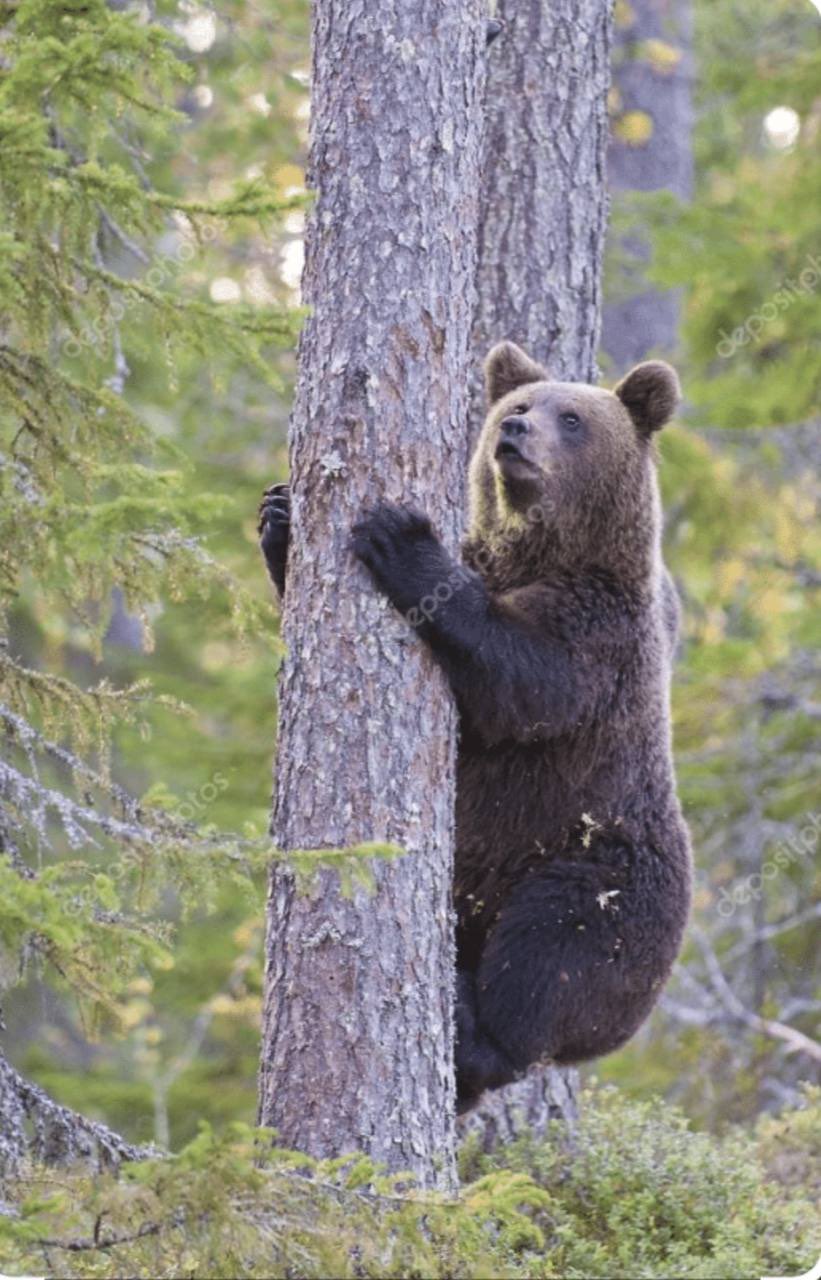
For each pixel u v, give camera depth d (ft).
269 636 30.01
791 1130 50.31
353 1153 28.27
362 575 33.04
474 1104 38.42
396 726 32.94
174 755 70.95
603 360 68.80
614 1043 39.47
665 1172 41.42
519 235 47.34
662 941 39.55
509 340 47.14
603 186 48.70
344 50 33.76
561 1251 37.96
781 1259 38.78
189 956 72.90
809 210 76.07
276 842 33.22
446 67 33.88
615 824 39.14
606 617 38.45
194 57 70.90
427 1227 30.17
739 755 74.33
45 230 32.96
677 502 72.43
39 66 29.32
